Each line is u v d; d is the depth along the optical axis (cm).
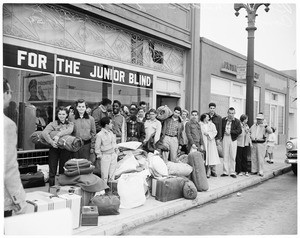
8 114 720
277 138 2133
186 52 1256
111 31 970
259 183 957
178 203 661
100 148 662
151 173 707
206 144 922
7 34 714
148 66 1103
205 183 773
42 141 680
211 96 1413
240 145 978
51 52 801
